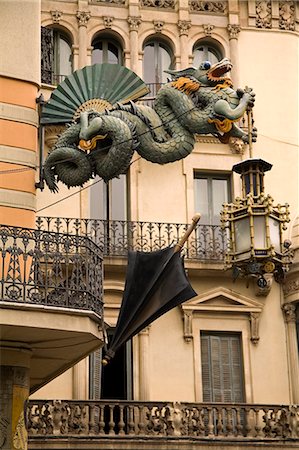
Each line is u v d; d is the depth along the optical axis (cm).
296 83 3625
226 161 3500
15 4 2219
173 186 3441
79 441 3011
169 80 2267
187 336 3312
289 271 3362
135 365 3259
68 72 3459
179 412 3122
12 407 2047
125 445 3050
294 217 3478
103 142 2178
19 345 2083
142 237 3344
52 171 2175
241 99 2189
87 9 3497
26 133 2162
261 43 3631
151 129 2170
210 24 3606
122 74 2250
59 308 1986
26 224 2109
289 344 3375
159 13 3575
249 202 2255
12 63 2184
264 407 3203
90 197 3378
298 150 3562
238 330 3372
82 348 2162
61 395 3188
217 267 3341
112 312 3247
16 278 1977
